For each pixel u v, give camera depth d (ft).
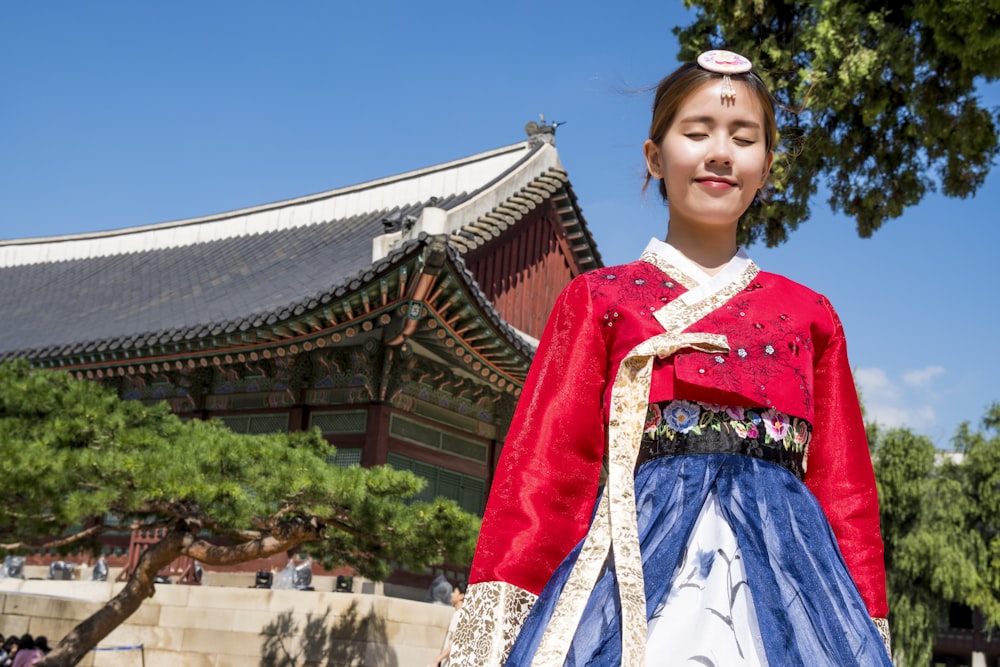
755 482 5.50
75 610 46.11
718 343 5.53
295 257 69.21
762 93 6.37
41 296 78.13
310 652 43.14
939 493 94.27
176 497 28.78
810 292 6.48
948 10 26.09
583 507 5.81
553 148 67.41
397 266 42.04
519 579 5.50
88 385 31.42
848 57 28.96
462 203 58.75
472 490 55.52
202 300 63.72
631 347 5.87
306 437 37.06
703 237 6.36
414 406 52.13
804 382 5.93
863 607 5.28
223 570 52.70
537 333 64.18
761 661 4.76
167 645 46.34
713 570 5.09
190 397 57.00
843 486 6.23
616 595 5.06
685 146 6.27
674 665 4.67
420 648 43.78
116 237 88.07
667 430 5.69
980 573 92.73
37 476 27.50
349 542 36.94
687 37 32.40
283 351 48.39
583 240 67.51
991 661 137.90
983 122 29.91
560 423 5.85
